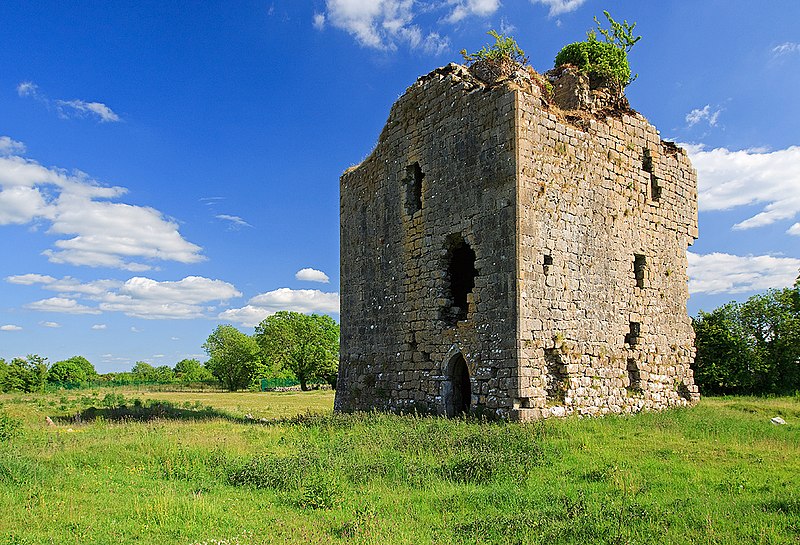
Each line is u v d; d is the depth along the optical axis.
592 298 21.50
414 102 24.72
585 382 20.69
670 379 24.02
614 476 12.59
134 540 9.31
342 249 28.42
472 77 23.33
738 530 9.30
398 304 24.48
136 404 35.88
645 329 23.33
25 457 14.60
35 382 69.69
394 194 25.27
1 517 10.29
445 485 12.45
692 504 10.60
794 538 8.91
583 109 23.75
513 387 19.02
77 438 18.52
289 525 9.95
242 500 11.65
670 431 17.72
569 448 15.41
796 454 14.71
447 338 21.88
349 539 9.24
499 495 11.32
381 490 12.23
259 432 20.27
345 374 27.23
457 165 22.23
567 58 26.14
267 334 85.75
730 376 36.25
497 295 20.00
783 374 36.44
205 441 17.62
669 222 25.06
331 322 85.69
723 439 16.69
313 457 14.51
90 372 112.06
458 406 21.89
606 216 22.52
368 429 18.81
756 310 37.41
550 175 20.80
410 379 23.44
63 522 10.07
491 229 20.53
